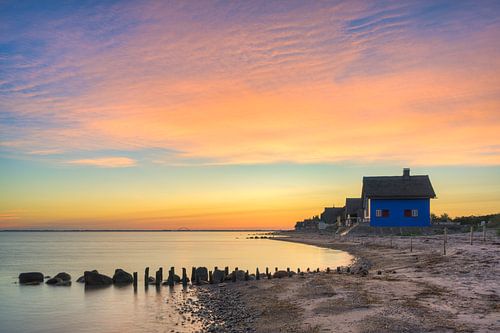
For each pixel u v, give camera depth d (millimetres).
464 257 27859
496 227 57656
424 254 34844
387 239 57469
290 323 15148
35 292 29344
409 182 70375
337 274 28125
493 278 20156
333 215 126938
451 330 12234
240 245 99562
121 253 73188
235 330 15555
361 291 19172
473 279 20234
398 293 18094
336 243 71438
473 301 15594
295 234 141000
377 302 16500
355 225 80938
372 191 70250
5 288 31266
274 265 43750
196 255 63781
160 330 17234
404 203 68625
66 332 18141
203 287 29250
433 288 18688
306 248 72375
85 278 32688
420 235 60625
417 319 13562
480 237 46312
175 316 19766
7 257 64125
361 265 35281
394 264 31969
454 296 16641
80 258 61219
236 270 31875
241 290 25656
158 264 49375
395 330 12609
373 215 70062
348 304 16609
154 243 128125
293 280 27422
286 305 18469
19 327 19250
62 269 45656
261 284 27047
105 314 21531
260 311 18203
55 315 21688
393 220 68938
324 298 18516
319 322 14539
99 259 58719
